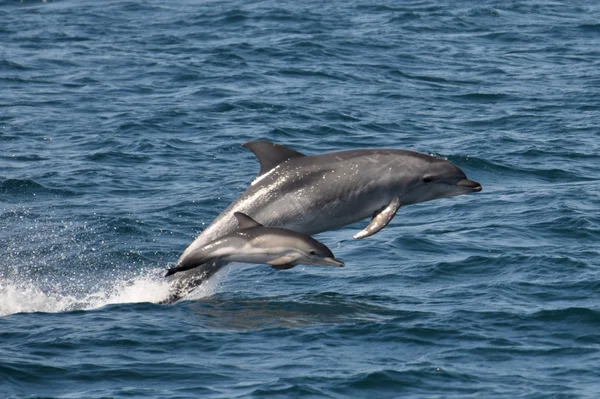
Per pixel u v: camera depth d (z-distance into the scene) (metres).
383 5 164.25
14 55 126.81
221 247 42.44
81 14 163.88
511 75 118.00
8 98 103.81
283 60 123.88
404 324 44.44
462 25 149.88
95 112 98.31
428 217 65.88
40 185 73.56
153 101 103.19
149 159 82.19
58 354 40.91
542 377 38.66
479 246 58.25
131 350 41.44
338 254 57.84
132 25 152.62
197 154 84.25
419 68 121.44
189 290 47.81
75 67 120.56
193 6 167.62
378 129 93.25
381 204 45.88
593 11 161.12
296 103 102.44
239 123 94.75
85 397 36.72
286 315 46.31
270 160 46.31
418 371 39.16
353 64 122.75
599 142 87.56
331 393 37.16
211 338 42.88
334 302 48.47
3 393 36.94
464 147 85.44
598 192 71.19
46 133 90.00
